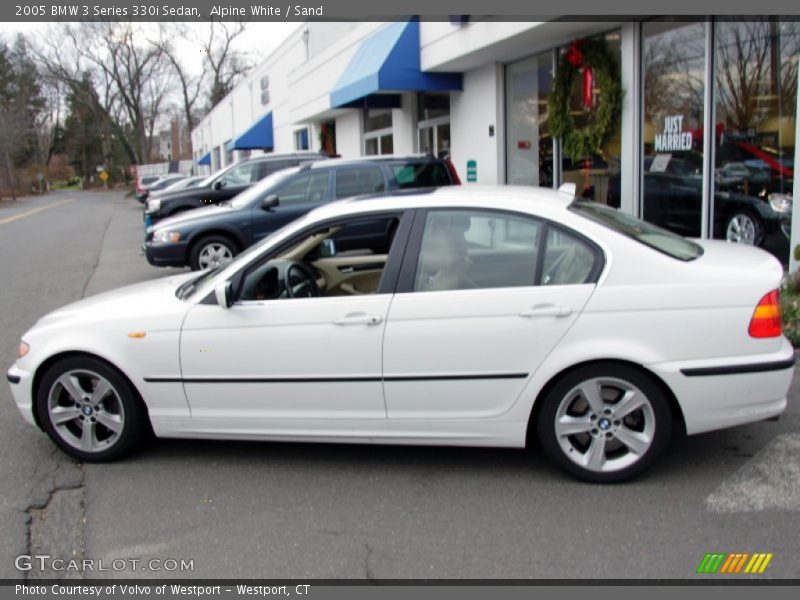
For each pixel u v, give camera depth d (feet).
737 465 14.03
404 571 11.03
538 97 39.96
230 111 140.15
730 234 29.12
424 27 44.01
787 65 26.25
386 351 13.35
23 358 15.11
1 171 213.05
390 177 35.32
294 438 14.19
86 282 39.09
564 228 13.16
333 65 62.23
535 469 14.20
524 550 11.44
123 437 14.96
